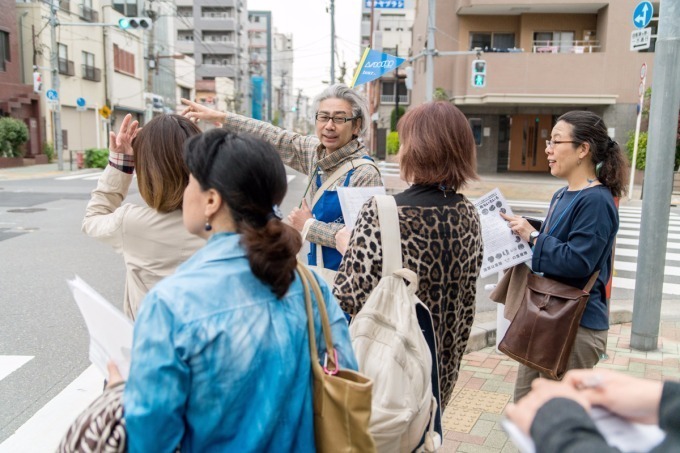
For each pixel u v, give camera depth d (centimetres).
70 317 537
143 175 182
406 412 154
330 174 275
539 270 237
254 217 130
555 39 2253
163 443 116
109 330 147
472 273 204
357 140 274
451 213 194
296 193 1633
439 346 196
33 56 2580
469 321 211
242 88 7412
